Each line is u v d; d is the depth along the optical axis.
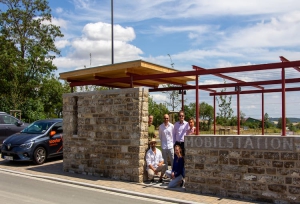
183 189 9.28
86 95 11.57
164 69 10.83
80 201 7.93
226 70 8.79
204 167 8.80
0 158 15.43
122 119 10.59
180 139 10.61
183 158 9.66
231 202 7.90
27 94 33.97
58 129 14.88
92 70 11.09
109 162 10.90
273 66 8.11
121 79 10.92
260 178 7.99
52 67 35.50
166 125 10.77
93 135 11.34
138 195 8.70
